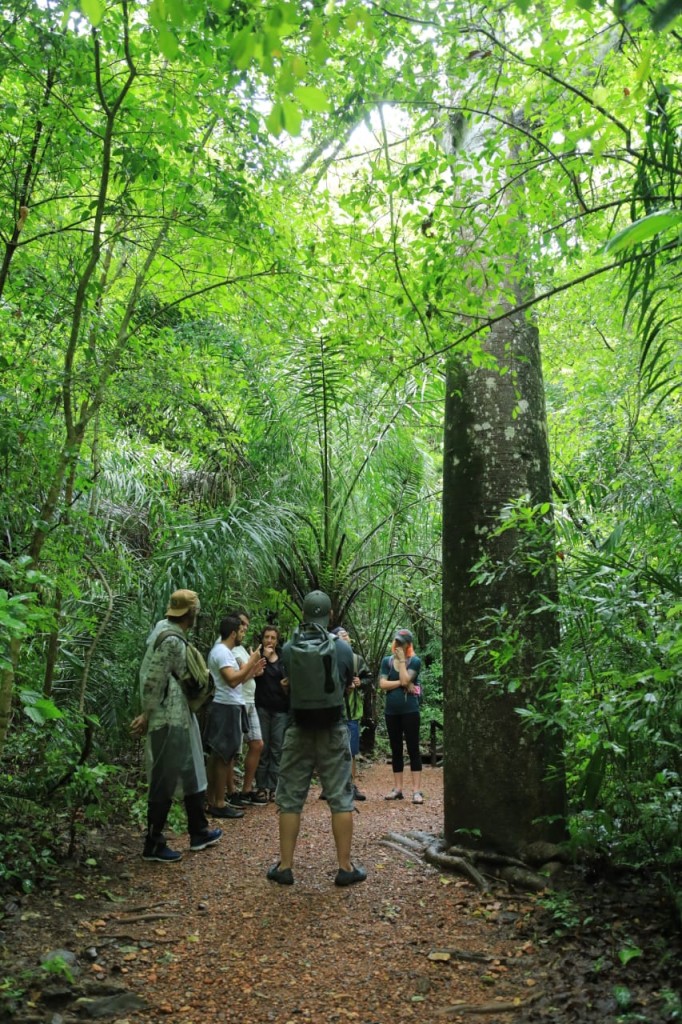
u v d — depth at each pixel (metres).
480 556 4.72
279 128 2.01
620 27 3.23
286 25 2.09
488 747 4.56
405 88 4.16
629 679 3.24
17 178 4.17
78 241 4.80
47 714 3.49
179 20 2.44
